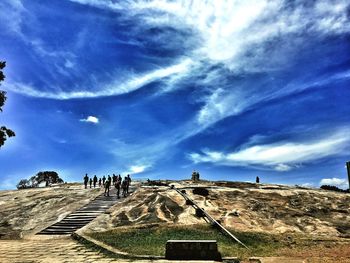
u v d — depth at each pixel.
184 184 37.72
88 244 15.91
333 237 19.39
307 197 30.66
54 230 21.64
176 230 18.59
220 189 31.88
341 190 39.59
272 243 16.34
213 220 19.94
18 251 14.20
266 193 31.19
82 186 42.25
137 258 12.61
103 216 23.77
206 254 12.20
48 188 41.44
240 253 13.55
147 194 29.88
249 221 22.31
